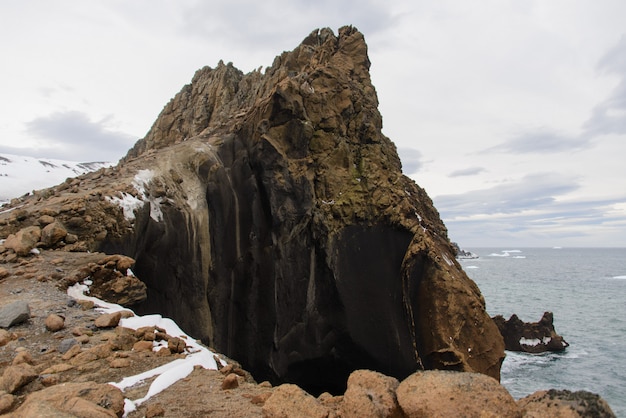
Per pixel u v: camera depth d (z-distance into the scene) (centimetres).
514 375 3206
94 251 1538
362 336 2141
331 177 2386
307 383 2203
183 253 2083
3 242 1412
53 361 722
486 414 427
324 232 2227
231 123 3061
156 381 665
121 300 1255
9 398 556
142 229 1852
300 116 2388
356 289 2200
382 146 2733
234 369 784
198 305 2089
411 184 3353
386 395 500
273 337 2128
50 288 1120
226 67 4009
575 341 4266
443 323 2225
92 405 501
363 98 2845
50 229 1434
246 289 2195
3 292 1059
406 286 2270
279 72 3128
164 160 2362
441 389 460
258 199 2311
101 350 765
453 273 2447
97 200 1673
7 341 793
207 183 2336
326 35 3469
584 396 420
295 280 2198
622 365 3419
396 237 2316
